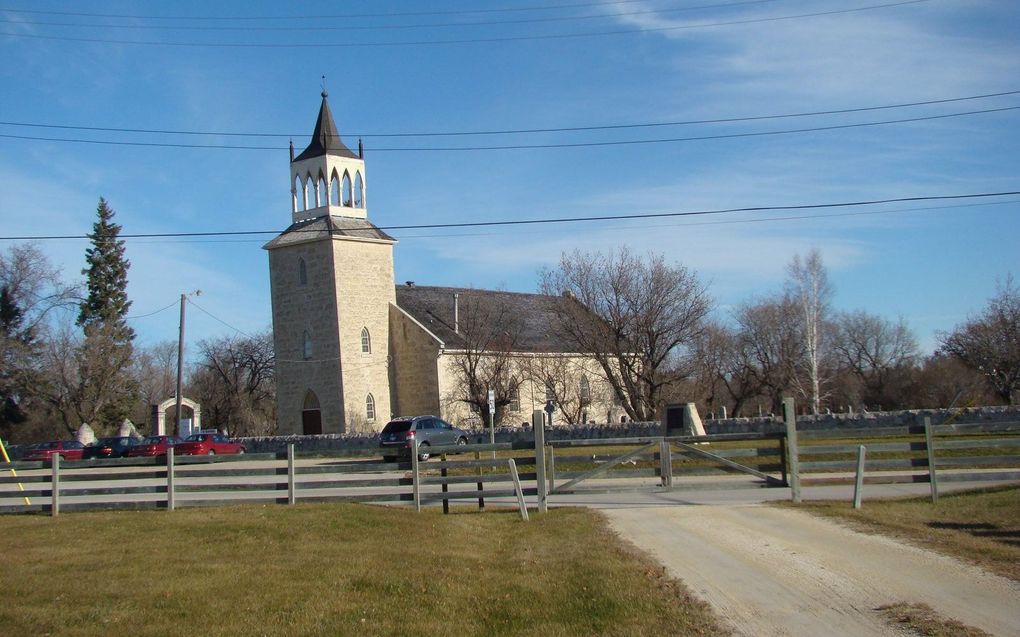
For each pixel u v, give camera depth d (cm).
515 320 7606
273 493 2739
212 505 2350
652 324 5756
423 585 1399
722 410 6631
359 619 1223
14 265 7531
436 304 7419
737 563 1445
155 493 2588
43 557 1686
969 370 8162
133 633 1171
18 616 1248
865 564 1398
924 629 1073
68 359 7506
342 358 6619
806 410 7994
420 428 4816
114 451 5719
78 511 2358
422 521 2025
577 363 6869
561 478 2698
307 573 1489
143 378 10506
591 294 5856
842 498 2219
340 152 6931
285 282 6912
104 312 8738
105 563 1608
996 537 1583
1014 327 7288
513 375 6806
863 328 9900
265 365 9838
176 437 5859
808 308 6800
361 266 6812
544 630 1155
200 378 10200
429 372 6706
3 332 7344
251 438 5875
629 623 1161
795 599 1226
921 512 1908
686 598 1253
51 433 8019
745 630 1110
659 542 1652
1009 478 2122
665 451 2323
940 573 1325
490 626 1193
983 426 2130
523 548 1708
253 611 1266
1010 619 1097
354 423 6612
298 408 6825
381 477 3206
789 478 2269
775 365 8175
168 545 1786
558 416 6850
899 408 8719
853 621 1122
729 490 2408
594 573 1418
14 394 7494
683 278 5891
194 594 1358
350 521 1973
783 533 1689
